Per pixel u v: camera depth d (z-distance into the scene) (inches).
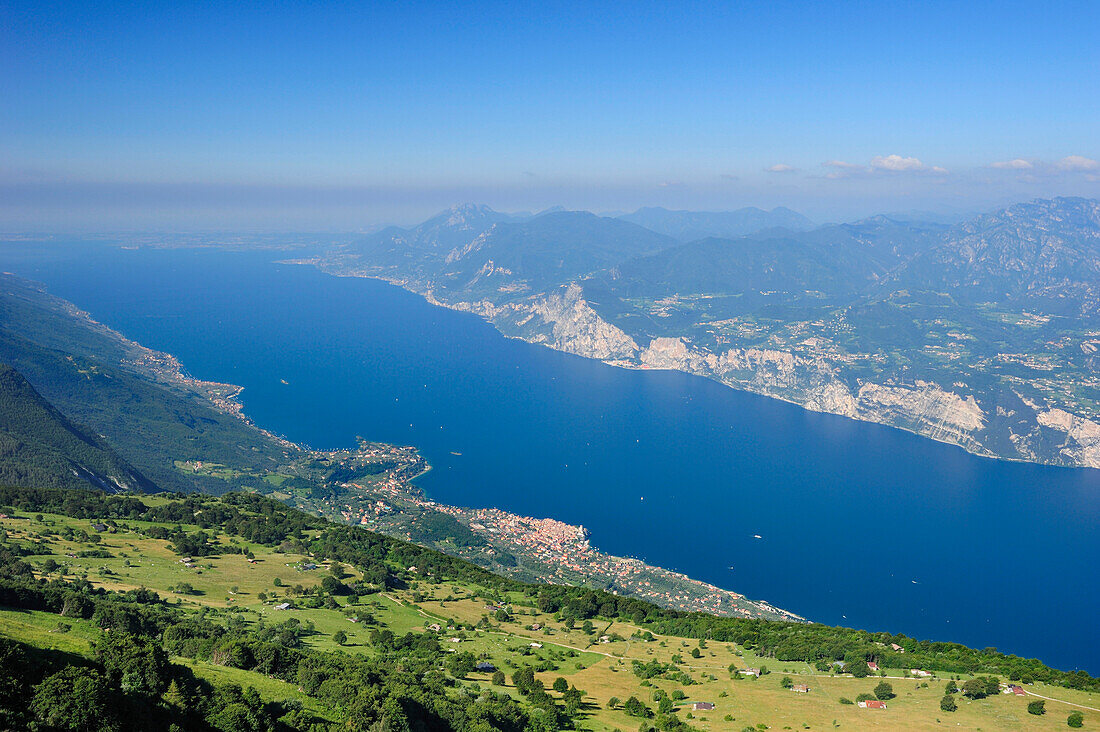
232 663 3909.9
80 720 2497.5
